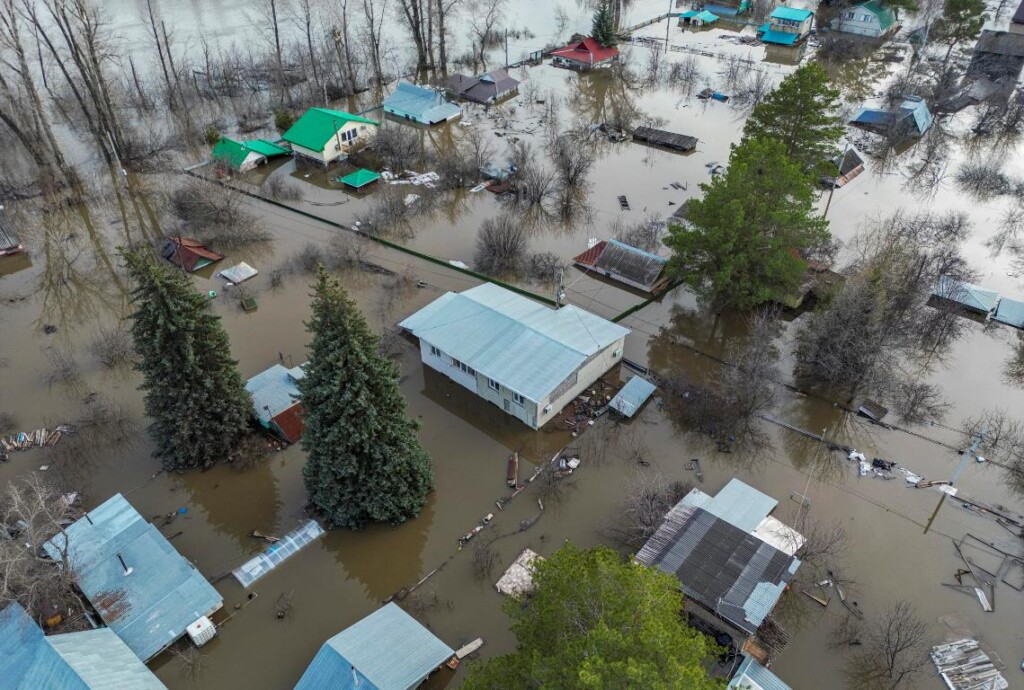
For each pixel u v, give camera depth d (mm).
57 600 24875
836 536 27875
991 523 29312
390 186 58156
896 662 24141
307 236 51625
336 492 28094
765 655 23109
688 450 33250
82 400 36719
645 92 75375
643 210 53250
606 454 33000
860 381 34906
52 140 56125
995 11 92875
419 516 30266
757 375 34656
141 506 30891
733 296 38281
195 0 105812
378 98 76562
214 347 30141
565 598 18234
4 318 44156
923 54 79250
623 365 38625
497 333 35500
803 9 93312
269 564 28141
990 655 24391
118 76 76375
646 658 15289
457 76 75438
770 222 37250
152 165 61344
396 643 23594
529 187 54094
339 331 25172
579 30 94688
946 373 37625
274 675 24531
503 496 31078
